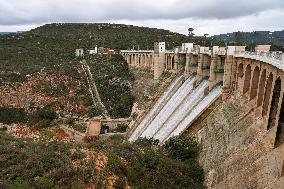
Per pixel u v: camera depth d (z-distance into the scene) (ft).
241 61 217.56
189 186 172.86
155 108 334.85
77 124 343.05
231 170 169.58
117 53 539.29
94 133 307.78
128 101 391.04
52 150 155.94
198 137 226.58
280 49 394.32
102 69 471.21
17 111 371.97
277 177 135.03
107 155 158.61
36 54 544.21
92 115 369.91
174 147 211.00
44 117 357.61
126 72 468.75
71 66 477.77
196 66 318.45
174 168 178.91
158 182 159.22
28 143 167.63
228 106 220.23
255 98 194.59
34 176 133.59
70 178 137.18
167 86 353.51
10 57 520.83
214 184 176.55
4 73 440.86
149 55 431.02
